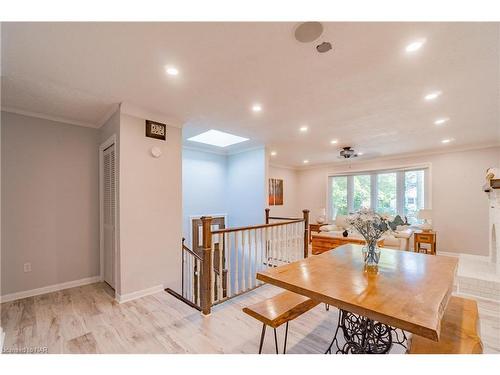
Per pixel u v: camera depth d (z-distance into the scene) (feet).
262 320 5.55
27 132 9.93
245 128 12.55
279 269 6.03
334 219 24.80
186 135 14.16
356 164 23.13
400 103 9.19
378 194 21.83
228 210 19.71
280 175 25.84
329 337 7.08
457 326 5.11
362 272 5.78
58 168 10.66
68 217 10.86
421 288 4.76
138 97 8.66
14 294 9.41
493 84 7.61
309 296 4.68
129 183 9.37
